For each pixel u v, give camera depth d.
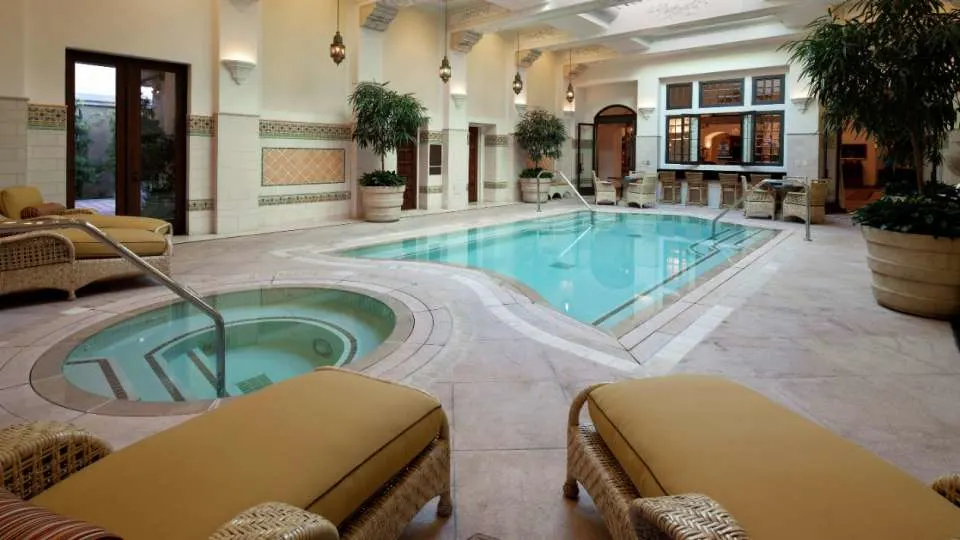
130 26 7.37
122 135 7.59
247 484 1.28
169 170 8.08
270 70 9.02
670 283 6.08
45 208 5.55
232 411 1.60
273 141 9.16
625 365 3.27
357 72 10.06
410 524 1.85
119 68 7.49
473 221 10.30
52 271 4.47
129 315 4.13
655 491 1.38
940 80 4.21
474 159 13.70
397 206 10.14
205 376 3.50
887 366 3.24
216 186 8.32
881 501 1.20
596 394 1.86
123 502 1.20
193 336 4.14
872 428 2.49
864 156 16.64
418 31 11.34
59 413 2.59
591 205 13.75
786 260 6.68
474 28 11.47
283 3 9.12
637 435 1.56
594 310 5.00
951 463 2.20
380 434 1.55
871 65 4.28
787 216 10.77
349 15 10.02
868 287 5.23
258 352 3.91
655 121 14.26
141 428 2.45
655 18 11.15
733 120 13.29
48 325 3.88
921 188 4.63
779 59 12.35
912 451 2.29
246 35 8.37
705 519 1.06
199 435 1.47
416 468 1.70
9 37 6.39
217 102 8.23
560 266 7.06
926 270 4.12
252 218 8.78
